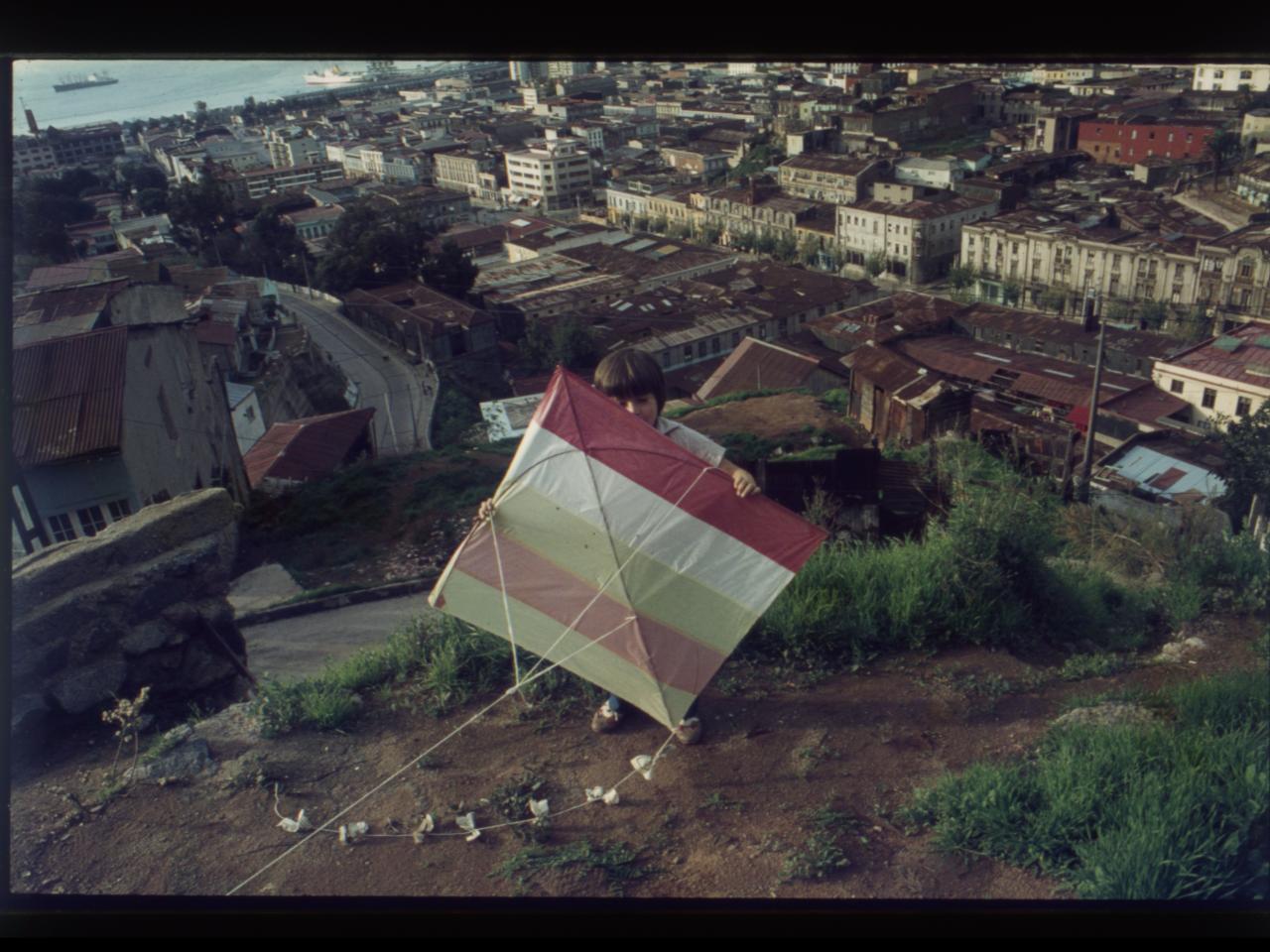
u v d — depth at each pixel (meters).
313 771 2.84
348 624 7.15
